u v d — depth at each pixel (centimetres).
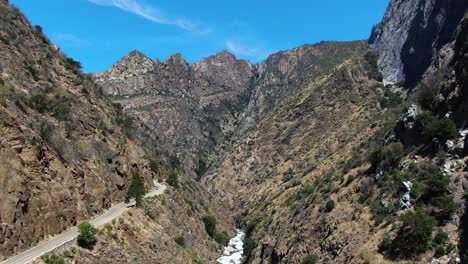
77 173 4800
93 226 4275
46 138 4609
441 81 5831
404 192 4766
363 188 5656
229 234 9581
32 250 3556
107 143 6253
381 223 4697
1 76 4834
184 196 8719
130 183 6291
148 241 4994
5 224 3431
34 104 4956
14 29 6147
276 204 9388
